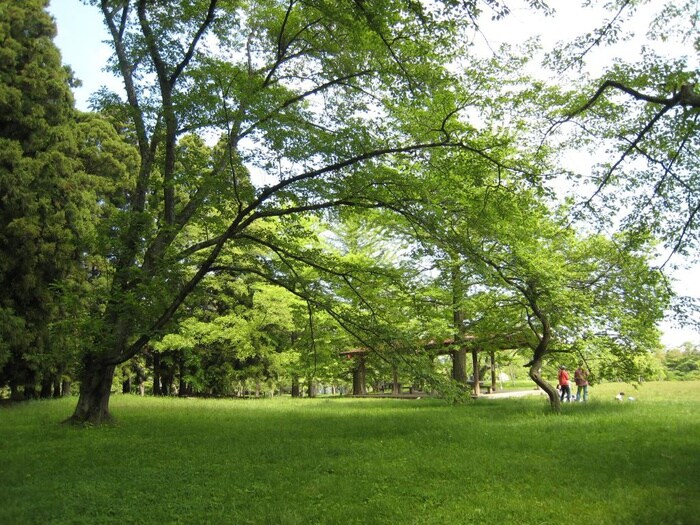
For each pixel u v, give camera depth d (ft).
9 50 67.62
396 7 31.07
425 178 40.73
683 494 20.34
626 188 34.27
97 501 20.85
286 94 43.91
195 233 67.62
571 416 46.80
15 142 66.28
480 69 39.68
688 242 31.42
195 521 18.52
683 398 69.05
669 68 29.01
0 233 63.57
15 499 21.01
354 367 109.60
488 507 19.30
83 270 73.41
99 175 83.41
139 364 121.70
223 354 111.65
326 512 19.13
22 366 69.15
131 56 49.26
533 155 38.29
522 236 45.80
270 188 38.60
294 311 52.24
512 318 59.82
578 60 32.17
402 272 52.31
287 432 40.11
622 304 53.98
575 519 17.67
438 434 37.17
